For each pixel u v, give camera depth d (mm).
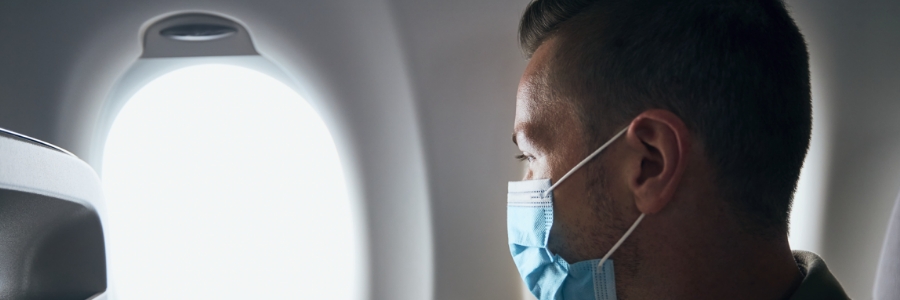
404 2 1808
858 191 1612
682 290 775
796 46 768
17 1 1874
